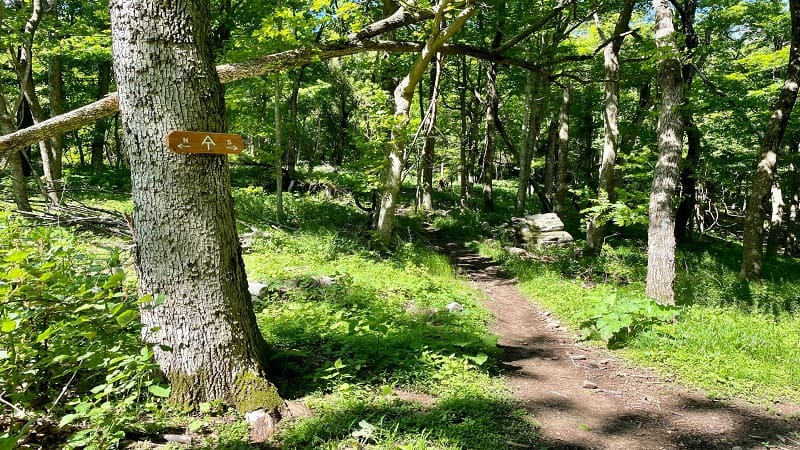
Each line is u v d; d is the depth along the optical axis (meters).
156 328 3.26
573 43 17.80
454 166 30.02
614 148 14.36
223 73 7.67
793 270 15.64
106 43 12.19
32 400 3.22
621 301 7.05
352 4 9.27
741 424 4.45
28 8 11.43
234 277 3.78
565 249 15.81
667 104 8.18
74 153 23.88
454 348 5.43
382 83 13.17
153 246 3.52
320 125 34.66
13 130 9.77
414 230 16.48
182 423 3.40
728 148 18.27
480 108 23.30
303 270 8.23
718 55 16.92
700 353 6.00
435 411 3.92
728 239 24.00
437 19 9.95
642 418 4.45
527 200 28.34
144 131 3.42
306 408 3.80
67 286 3.16
